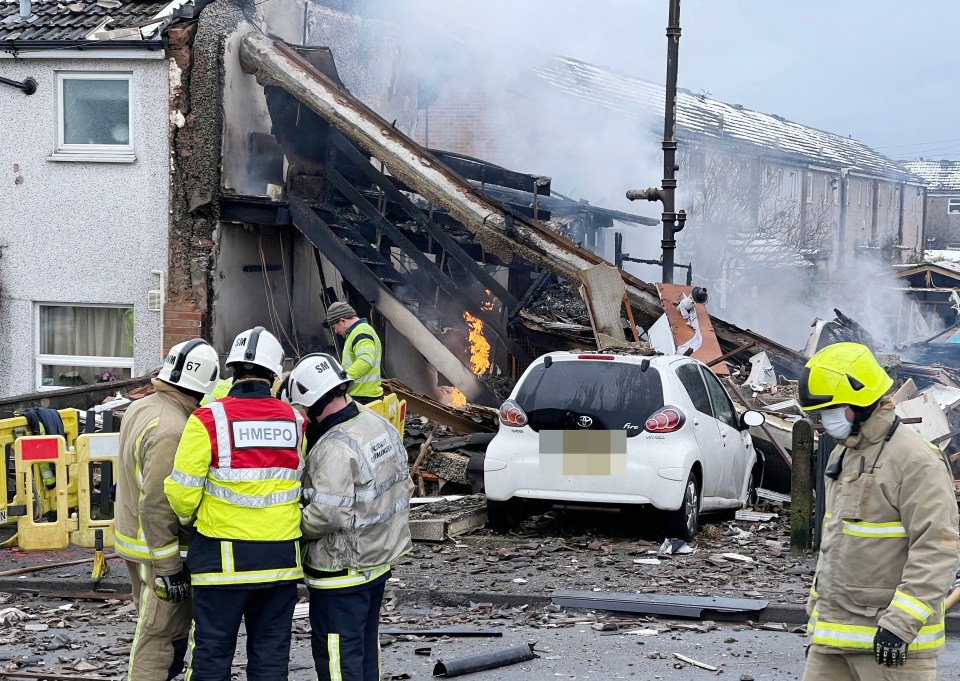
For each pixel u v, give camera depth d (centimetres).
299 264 1738
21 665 631
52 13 1591
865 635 390
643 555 909
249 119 1580
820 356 403
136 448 515
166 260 1525
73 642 680
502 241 1474
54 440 909
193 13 1502
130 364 1555
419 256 1549
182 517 483
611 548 928
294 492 494
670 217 1728
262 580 482
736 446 1093
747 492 1148
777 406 1372
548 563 866
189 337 1507
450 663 609
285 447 490
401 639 688
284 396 523
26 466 905
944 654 654
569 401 952
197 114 1500
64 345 1584
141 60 1512
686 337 1510
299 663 639
